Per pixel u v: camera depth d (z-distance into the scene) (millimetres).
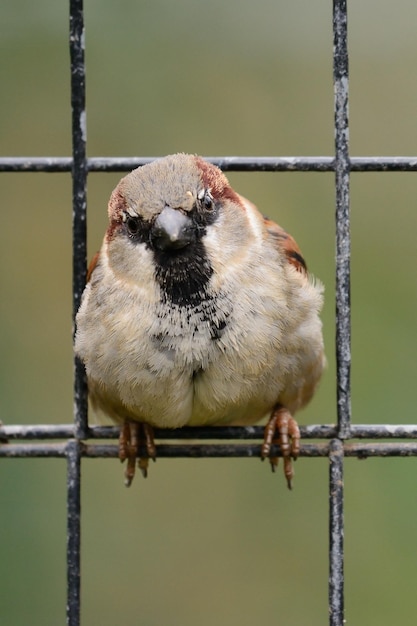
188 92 11180
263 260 8258
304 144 11094
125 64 11164
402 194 11188
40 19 11188
